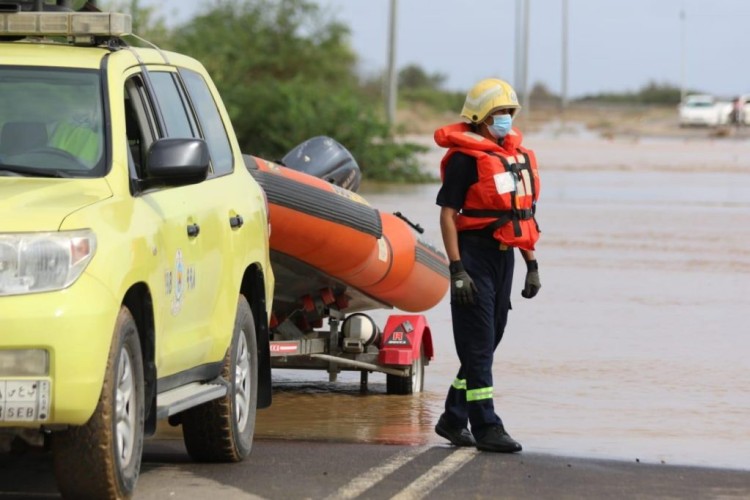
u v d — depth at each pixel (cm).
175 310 1571
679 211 6044
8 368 1330
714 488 1678
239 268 1780
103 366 1367
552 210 6050
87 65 1597
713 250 4631
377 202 6334
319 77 10619
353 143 8400
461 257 1905
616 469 1784
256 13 10481
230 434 1739
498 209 1895
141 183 1549
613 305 3497
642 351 2870
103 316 1365
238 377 1792
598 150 11975
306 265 2338
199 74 1889
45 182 1484
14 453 1471
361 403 2412
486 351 1902
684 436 2070
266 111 8700
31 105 1566
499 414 2238
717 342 2989
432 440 2023
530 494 1619
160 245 1522
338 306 2483
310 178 2314
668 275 4038
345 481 1662
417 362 2538
